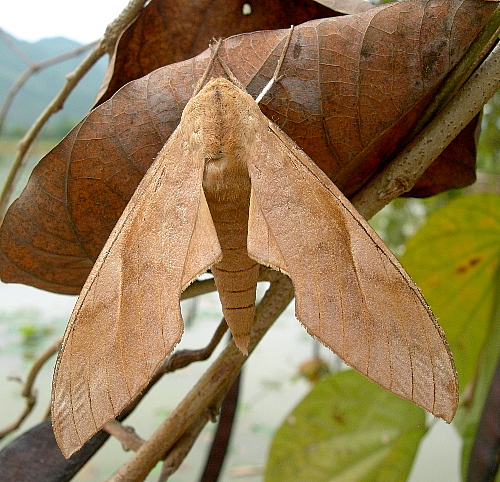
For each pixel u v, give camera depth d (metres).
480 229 0.18
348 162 0.13
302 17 0.14
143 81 0.12
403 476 0.18
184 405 0.12
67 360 0.12
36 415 0.48
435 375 0.11
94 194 0.13
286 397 0.52
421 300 0.12
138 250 0.12
